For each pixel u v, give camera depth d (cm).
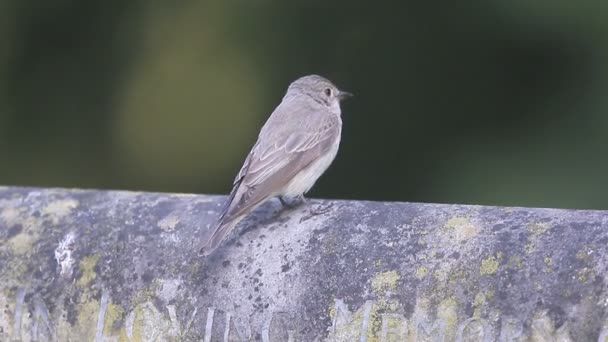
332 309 706
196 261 758
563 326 642
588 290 643
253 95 1561
